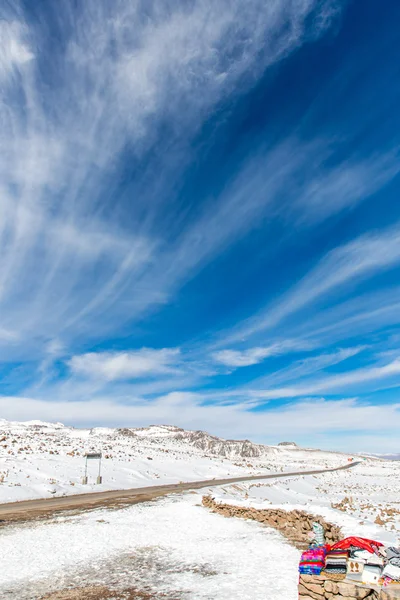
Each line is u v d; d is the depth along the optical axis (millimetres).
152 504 25859
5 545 14320
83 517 20656
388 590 6766
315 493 41125
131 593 9242
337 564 7629
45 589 9719
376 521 19469
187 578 10297
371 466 117750
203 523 18734
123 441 104812
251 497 29625
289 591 8836
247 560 11844
